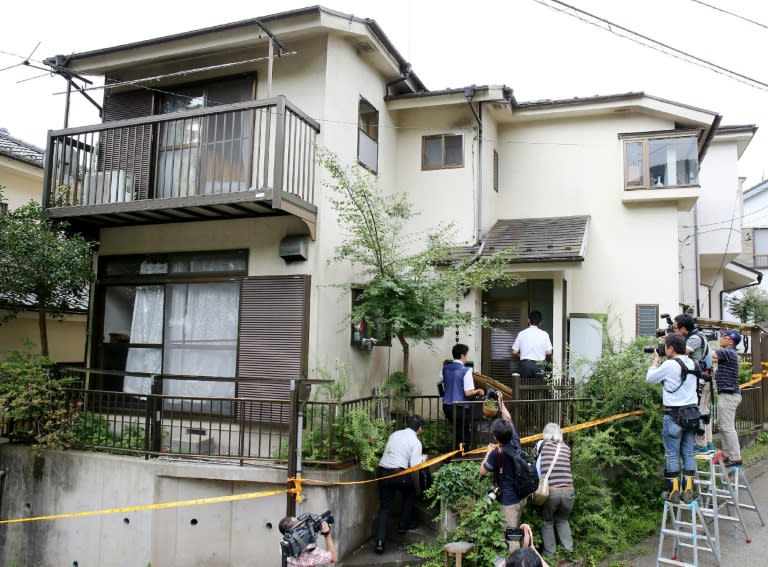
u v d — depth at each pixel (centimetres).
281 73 865
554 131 1151
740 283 1736
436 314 791
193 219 860
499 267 855
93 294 938
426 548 658
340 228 855
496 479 593
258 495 654
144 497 702
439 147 1076
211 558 681
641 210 1084
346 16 824
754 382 1022
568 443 738
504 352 1033
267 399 727
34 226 803
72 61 917
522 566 315
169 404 859
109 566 710
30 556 754
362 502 712
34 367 789
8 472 780
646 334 1050
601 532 646
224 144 808
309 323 792
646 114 1097
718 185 1381
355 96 913
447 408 772
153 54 889
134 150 837
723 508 743
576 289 1095
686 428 610
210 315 859
